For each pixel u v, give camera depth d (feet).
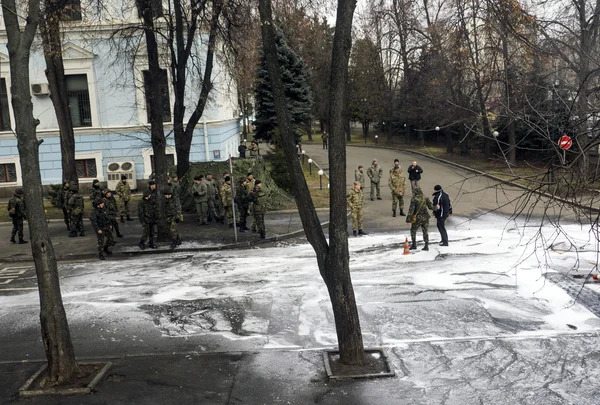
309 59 177.47
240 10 65.05
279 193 81.35
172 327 34.88
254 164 78.69
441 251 50.67
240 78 82.02
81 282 46.21
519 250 49.93
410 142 191.93
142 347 31.99
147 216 56.85
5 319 37.91
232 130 127.24
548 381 26.13
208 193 69.77
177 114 77.66
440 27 93.91
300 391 25.99
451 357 28.84
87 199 92.12
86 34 88.74
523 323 33.06
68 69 95.76
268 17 27.86
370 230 63.10
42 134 97.30
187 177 78.23
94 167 99.35
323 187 96.43
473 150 142.92
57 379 27.58
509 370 27.27
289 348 30.96
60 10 59.36
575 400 24.39
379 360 28.68
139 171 99.45
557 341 30.42
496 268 44.32
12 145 98.37
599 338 30.71
